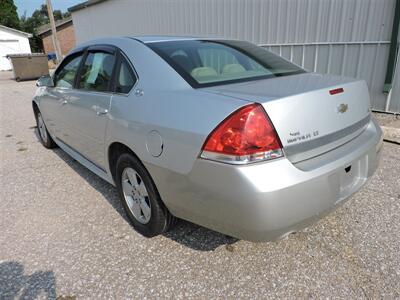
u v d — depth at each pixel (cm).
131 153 232
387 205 275
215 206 174
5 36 2588
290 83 206
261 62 262
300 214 170
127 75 242
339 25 575
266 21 675
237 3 717
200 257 221
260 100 168
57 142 412
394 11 507
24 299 190
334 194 185
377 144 229
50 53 3098
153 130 200
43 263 220
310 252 222
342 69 593
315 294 188
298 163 174
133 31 1108
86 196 315
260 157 162
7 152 459
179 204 197
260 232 168
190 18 848
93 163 316
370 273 201
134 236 247
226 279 201
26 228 263
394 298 183
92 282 202
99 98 263
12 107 841
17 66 1550
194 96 189
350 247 225
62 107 341
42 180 356
